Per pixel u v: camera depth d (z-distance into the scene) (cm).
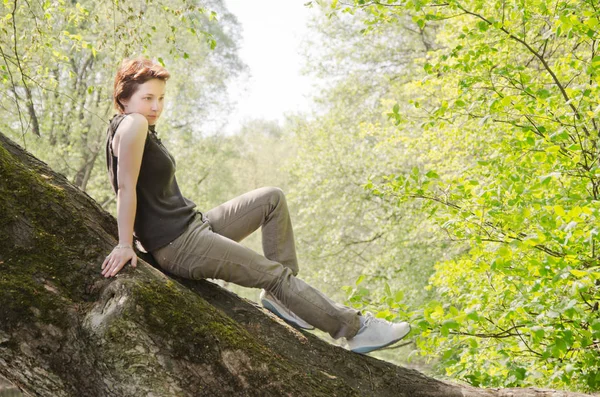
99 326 217
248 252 267
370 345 274
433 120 468
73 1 964
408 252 1225
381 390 271
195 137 1873
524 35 454
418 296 1139
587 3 404
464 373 413
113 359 216
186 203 271
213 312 243
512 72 454
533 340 327
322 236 1447
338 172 1317
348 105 1567
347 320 272
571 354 376
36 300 218
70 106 1407
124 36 530
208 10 509
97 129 1523
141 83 261
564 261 324
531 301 342
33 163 262
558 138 372
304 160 1434
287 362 249
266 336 263
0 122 998
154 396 215
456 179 438
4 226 229
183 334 225
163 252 262
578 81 506
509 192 400
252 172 2825
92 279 230
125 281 226
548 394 290
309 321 273
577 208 300
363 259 1430
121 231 239
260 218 286
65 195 250
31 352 215
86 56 1440
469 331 365
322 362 266
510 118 471
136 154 246
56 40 577
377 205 1304
